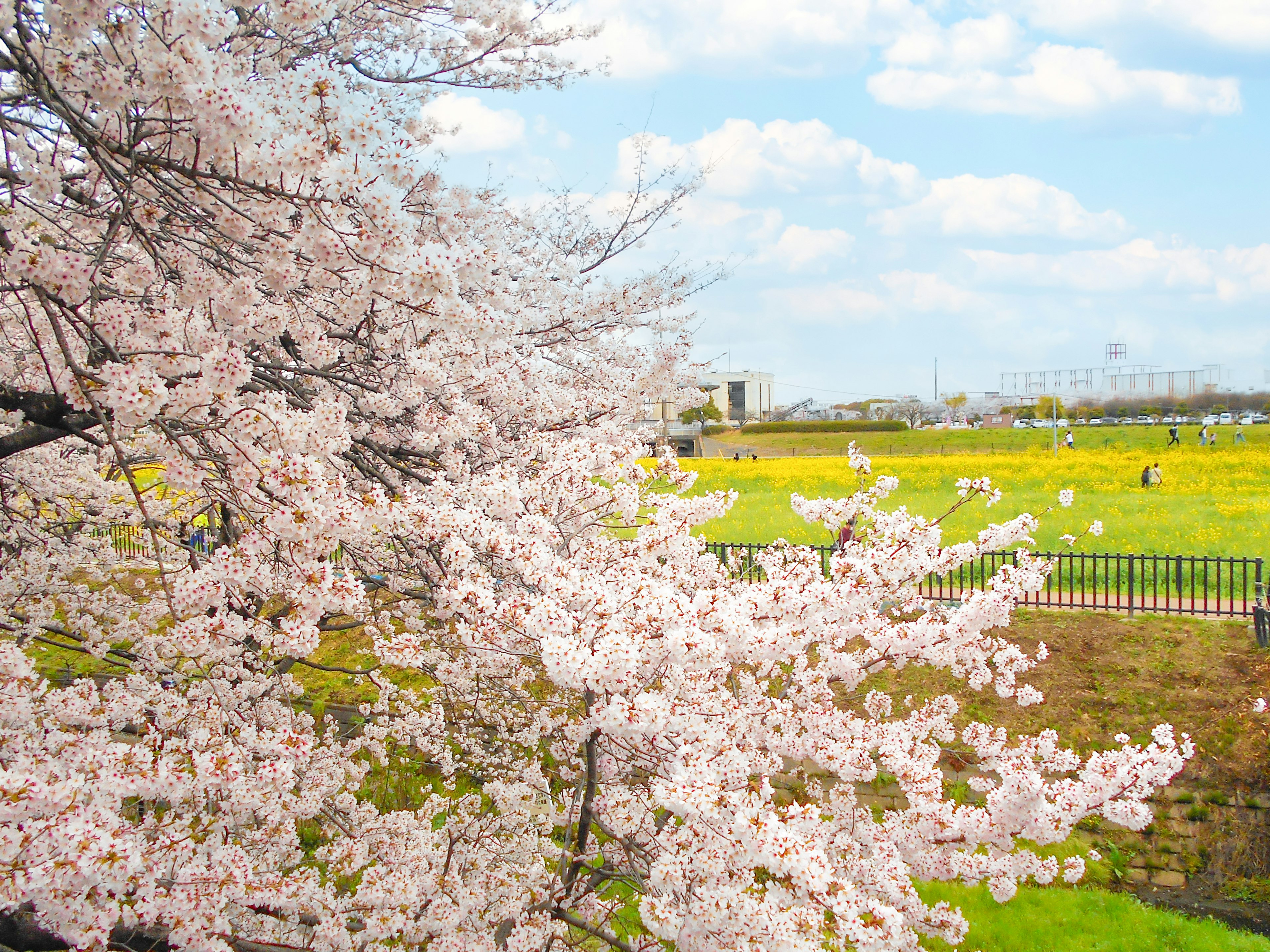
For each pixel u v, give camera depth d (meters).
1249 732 9.41
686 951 3.02
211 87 2.60
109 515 6.90
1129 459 36.75
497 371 5.36
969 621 4.51
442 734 6.78
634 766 4.00
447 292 2.83
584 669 2.91
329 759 5.60
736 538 17.75
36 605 6.57
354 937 3.88
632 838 4.11
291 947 3.70
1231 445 45.09
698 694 3.83
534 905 4.25
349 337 4.68
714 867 2.93
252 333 3.87
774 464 40.62
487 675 5.43
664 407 8.56
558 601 3.43
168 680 5.55
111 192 3.97
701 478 33.03
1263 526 18.11
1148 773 3.85
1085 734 9.86
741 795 2.98
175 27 2.64
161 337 3.42
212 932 3.13
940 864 4.54
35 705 3.62
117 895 2.96
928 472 34.06
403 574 5.89
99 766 2.98
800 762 7.31
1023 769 4.00
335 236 2.76
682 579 4.86
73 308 2.78
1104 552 16.05
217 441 3.10
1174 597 12.99
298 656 2.91
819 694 5.17
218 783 3.01
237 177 2.79
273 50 4.81
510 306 5.20
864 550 4.61
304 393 4.84
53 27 2.81
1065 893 8.41
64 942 3.13
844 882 2.81
